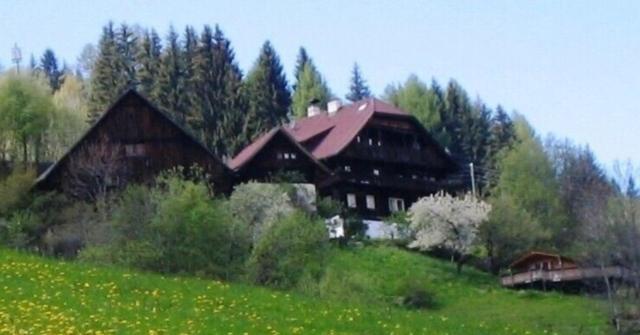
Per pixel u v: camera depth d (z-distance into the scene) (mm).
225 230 64500
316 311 45906
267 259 63781
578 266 85562
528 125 157750
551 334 53531
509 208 99250
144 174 96438
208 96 145250
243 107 145375
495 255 96375
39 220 79875
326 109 137875
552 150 139500
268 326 40438
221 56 148375
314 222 74625
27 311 36656
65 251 72812
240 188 90000
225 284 50688
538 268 91438
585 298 82000
